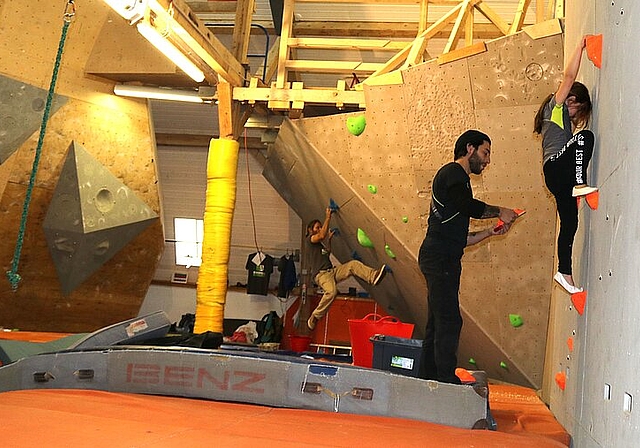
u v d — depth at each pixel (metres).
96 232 7.11
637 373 2.13
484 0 7.53
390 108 5.48
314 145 6.13
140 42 6.55
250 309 10.34
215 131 10.03
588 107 3.31
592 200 3.04
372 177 5.89
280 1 7.39
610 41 2.87
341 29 7.98
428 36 5.99
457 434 3.24
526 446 3.09
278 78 6.36
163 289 10.78
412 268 6.22
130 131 7.02
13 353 4.65
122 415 3.04
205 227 6.22
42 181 6.73
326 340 9.59
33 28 6.18
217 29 8.46
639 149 2.22
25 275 7.32
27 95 6.33
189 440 2.62
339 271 7.57
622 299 2.41
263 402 3.75
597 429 2.82
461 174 3.76
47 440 2.45
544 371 5.68
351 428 3.15
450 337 3.78
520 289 5.50
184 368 3.87
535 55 4.82
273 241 10.41
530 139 5.01
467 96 5.13
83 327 8.19
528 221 5.25
